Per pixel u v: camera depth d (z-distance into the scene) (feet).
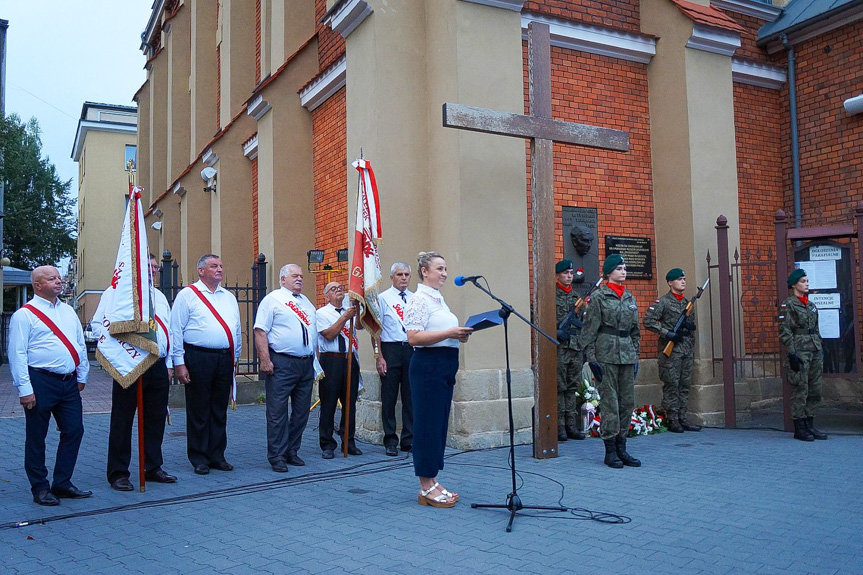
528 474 21.20
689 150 30.89
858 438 26.96
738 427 29.76
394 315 24.93
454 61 26.09
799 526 15.62
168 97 75.87
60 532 15.83
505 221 26.43
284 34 41.47
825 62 34.76
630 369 22.77
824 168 34.71
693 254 30.60
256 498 18.74
